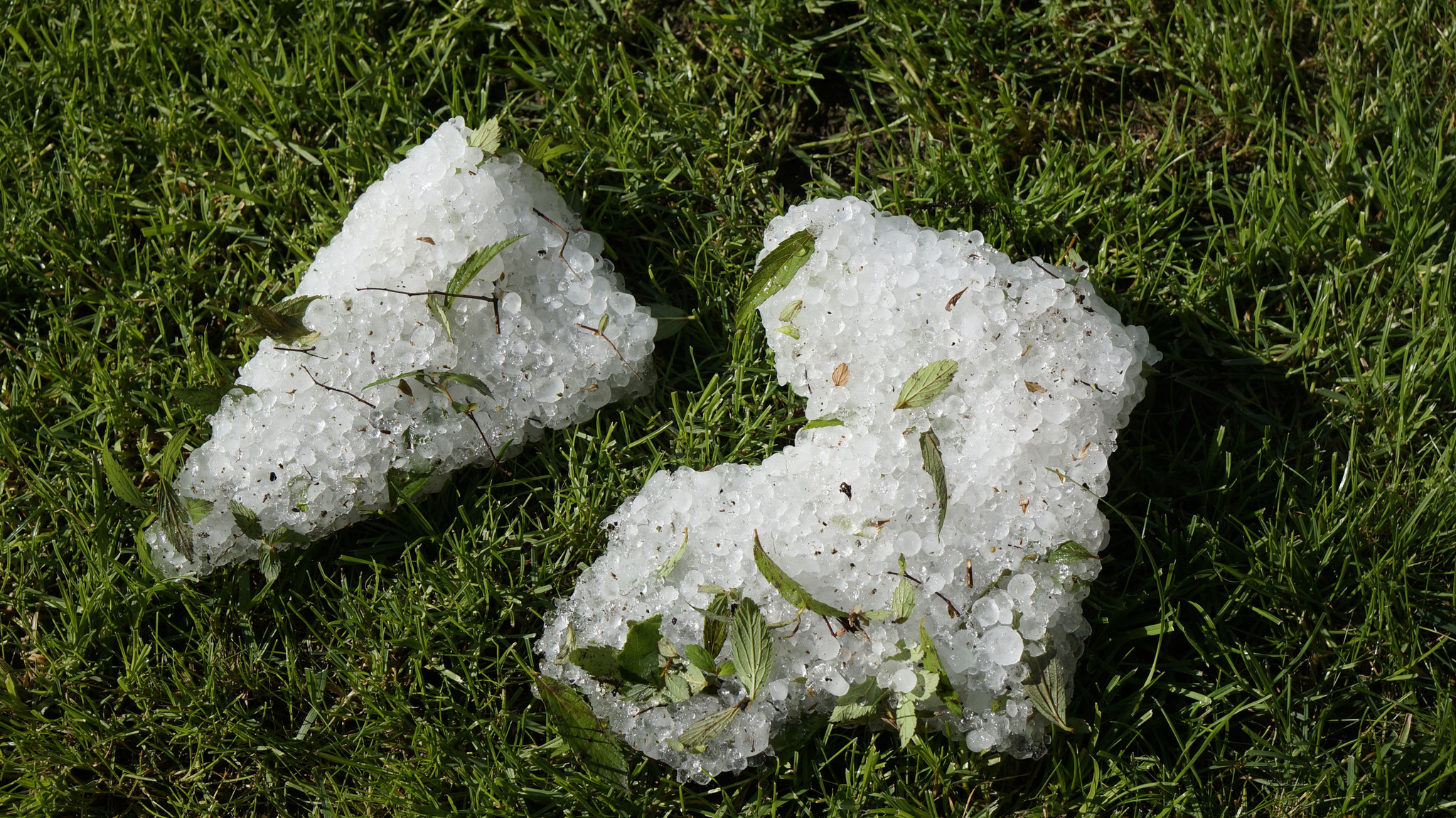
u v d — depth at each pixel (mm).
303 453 1106
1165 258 1143
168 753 1114
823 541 1088
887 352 1095
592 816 1094
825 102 1189
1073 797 1095
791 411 1136
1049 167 1156
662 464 1132
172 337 1169
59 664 1121
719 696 1083
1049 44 1182
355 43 1189
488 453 1125
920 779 1097
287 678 1123
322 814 1107
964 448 1087
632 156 1167
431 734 1104
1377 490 1111
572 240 1128
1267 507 1125
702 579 1088
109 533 1135
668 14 1195
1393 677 1098
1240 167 1168
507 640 1121
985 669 1074
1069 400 1087
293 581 1130
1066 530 1085
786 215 1122
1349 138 1151
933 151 1164
